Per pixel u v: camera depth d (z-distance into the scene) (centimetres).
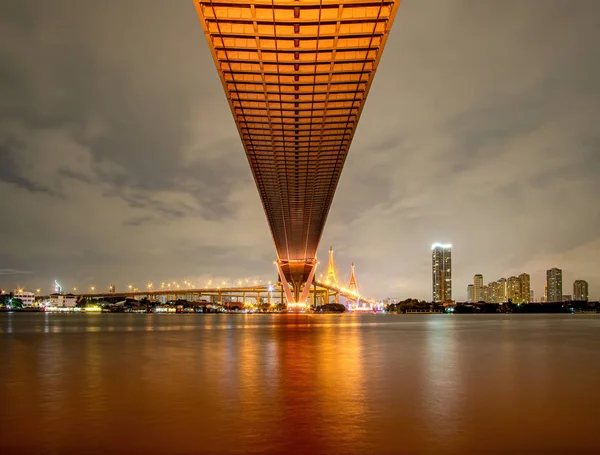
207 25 3909
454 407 1449
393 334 5344
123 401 1536
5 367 2375
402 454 1038
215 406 1457
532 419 1312
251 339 4444
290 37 4075
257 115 5484
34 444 1104
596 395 1642
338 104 5269
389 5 3762
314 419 1305
